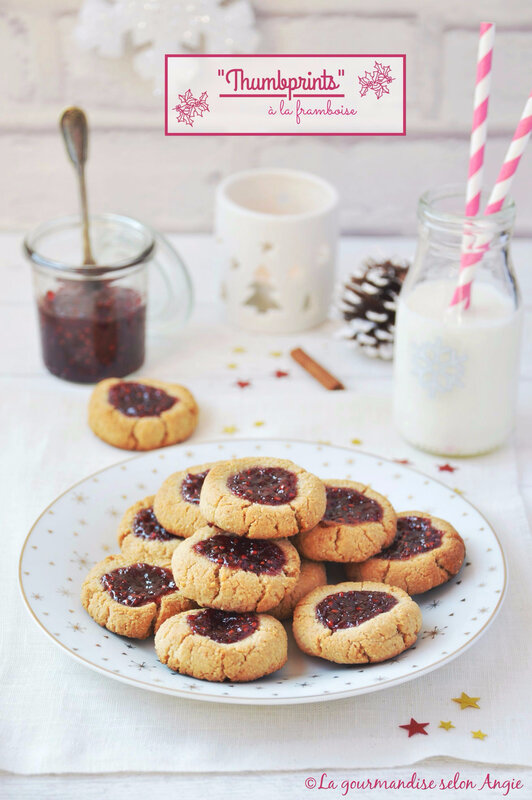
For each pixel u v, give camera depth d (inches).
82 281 39.0
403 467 36.3
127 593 32.4
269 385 40.7
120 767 30.4
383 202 48.5
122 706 31.4
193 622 31.5
